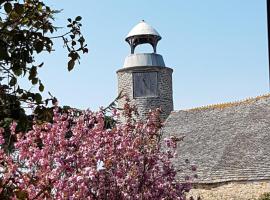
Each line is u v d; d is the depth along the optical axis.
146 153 10.96
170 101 46.84
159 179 10.92
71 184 8.14
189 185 11.77
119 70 47.50
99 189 9.61
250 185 30.41
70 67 4.40
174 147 11.76
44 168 7.89
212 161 34.28
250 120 37.34
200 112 41.94
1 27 3.99
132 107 12.23
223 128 38.06
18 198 4.14
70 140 9.28
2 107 3.90
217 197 29.62
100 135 9.97
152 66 46.31
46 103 4.12
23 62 3.97
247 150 33.91
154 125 11.59
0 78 4.01
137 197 10.23
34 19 4.11
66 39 4.36
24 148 8.14
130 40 48.00
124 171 10.20
